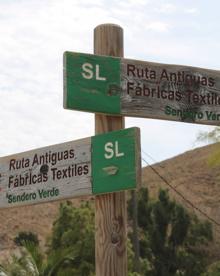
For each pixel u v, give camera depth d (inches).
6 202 255.6
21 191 250.5
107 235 229.8
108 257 228.7
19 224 2709.2
